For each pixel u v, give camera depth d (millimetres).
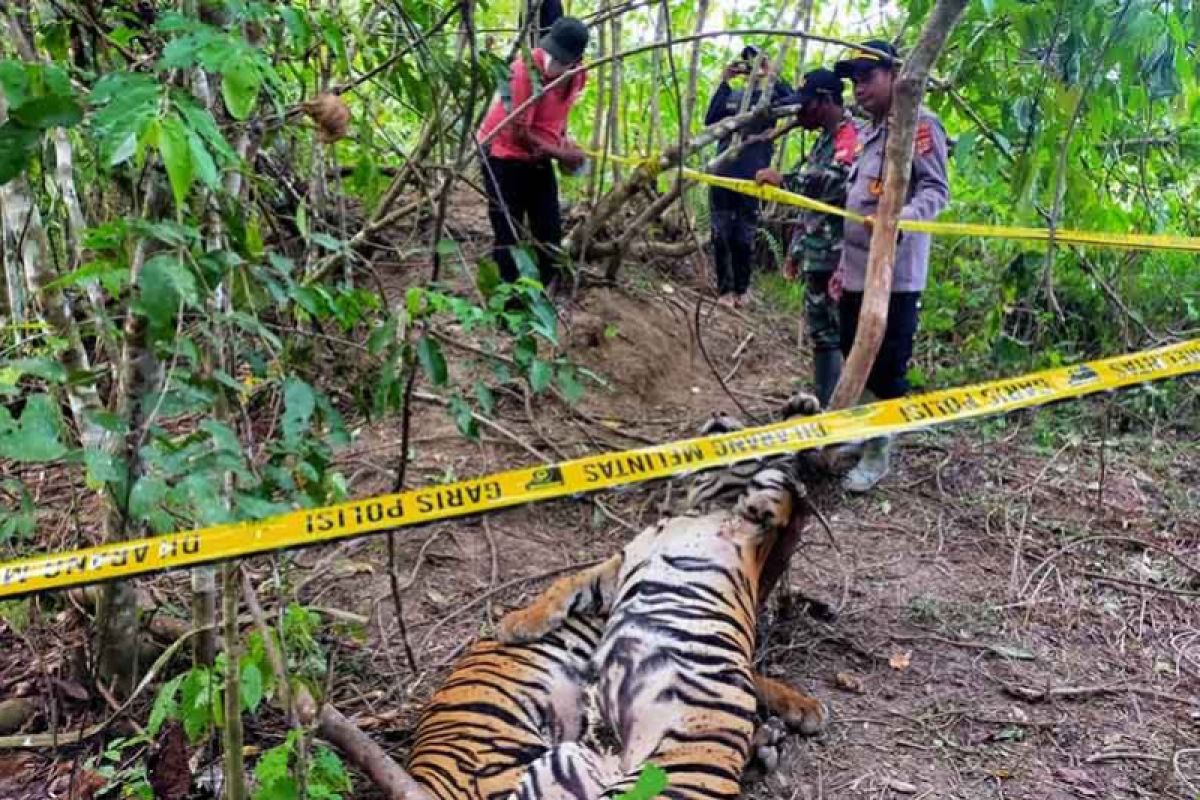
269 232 4707
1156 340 5359
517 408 5457
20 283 3551
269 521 2199
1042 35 3939
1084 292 6391
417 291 2588
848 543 4680
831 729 3465
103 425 2148
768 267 8445
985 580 4434
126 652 3191
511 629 3160
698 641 2947
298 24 2602
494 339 5441
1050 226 3789
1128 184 5324
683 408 5969
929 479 5293
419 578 4156
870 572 4449
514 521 4605
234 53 2000
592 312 6301
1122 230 4922
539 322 2826
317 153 5031
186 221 2408
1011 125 4469
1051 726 3529
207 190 2379
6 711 3180
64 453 2084
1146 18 3693
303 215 2717
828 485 3381
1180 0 3885
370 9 4379
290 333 3000
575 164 5652
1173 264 6578
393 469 4816
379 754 2699
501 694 2998
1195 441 5902
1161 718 3604
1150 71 4043
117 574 2041
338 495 2832
